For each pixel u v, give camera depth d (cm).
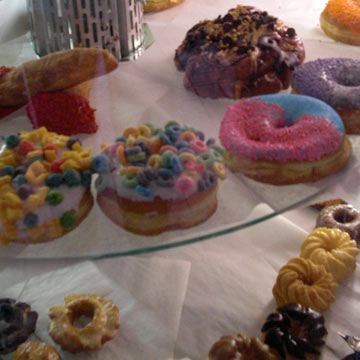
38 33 60
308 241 63
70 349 53
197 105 55
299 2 80
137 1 64
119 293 59
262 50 61
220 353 50
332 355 54
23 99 53
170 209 44
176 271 60
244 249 64
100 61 56
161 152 47
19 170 46
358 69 61
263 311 58
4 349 53
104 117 52
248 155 48
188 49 62
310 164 49
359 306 59
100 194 46
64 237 44
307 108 54
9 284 54
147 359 54
